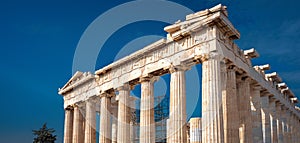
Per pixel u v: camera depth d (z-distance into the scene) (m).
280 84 52.69
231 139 35.09
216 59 33.84
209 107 32.72
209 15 34.72
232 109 35.91
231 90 36.47
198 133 56.31
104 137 46.94
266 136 45.16
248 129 38.91
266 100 46.56
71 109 57.38
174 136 35.75
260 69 45.53
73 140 53.78
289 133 53.91
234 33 36.03
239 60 38.56
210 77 33.47
